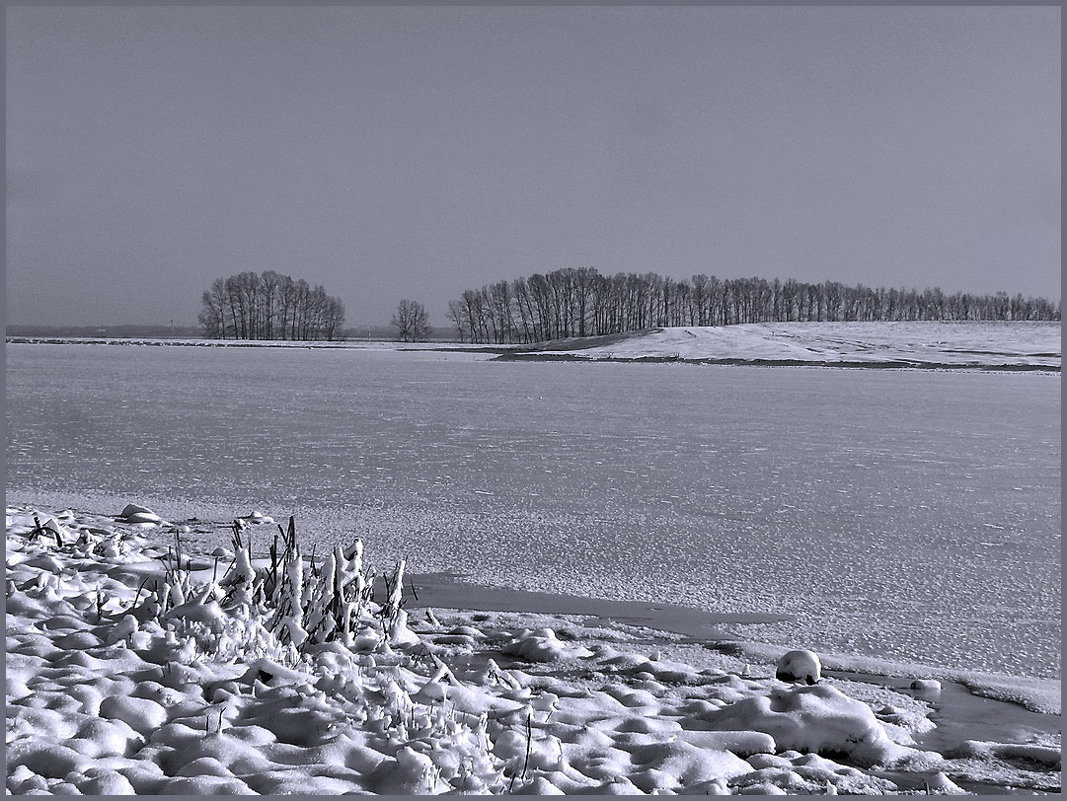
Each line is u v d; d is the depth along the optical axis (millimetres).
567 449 18969
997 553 10422
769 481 15234
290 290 141250
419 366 59250
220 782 4043
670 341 83375
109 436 20250
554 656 6676
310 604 6688
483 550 10375
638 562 9883
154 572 8477
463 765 4340
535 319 130250
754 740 5047
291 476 15227
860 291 136250
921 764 4953
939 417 26922
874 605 8406
